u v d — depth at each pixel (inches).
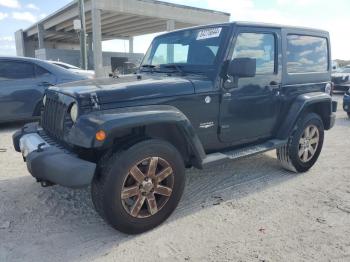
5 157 206.4
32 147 125.4
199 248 112.2
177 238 118.3
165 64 164.6
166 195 124.9
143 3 846.5
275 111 167.3
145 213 121.3
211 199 150.5
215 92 139.6
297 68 176.7
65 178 106.4
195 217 133.5
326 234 121.0
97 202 113.8
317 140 188.4
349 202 148.0
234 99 146.9
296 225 127.3
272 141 168.9
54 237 118.2
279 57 163.8
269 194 156.6
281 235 120.3
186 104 132.2
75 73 299.6
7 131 278.5
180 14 911.7
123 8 815.1
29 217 131.8
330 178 178.5
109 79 143.2
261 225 127.3
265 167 195.0
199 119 137.9
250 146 162.7
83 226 126.1
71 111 116.0
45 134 140.1
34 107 277.7
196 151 130.5
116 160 111.0
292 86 172.6
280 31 164.2
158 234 121.0
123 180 112.7
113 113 111.9
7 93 265.9
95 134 105.3
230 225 127.3
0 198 147.6
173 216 134.1
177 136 131.5
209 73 140.6
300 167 182.7
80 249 111.4
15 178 171.5
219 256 107.7
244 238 118.3
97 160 120.3
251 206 143.6
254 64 132.7
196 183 169.3
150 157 117.7
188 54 153.9
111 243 115.2
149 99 123.2
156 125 124.9
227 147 154.9
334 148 240.7
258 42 153.6
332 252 110.0
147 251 110.7
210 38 147.3
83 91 116.0
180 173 126.6
